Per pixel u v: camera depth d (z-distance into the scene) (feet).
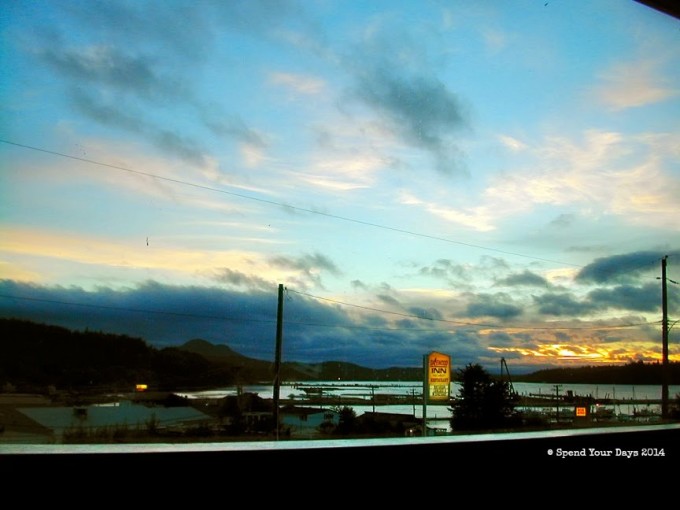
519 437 8.30
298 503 7.04
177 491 6.65
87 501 6.37
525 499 8.09
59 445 6.95
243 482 6.89
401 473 7.52
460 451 7.87
